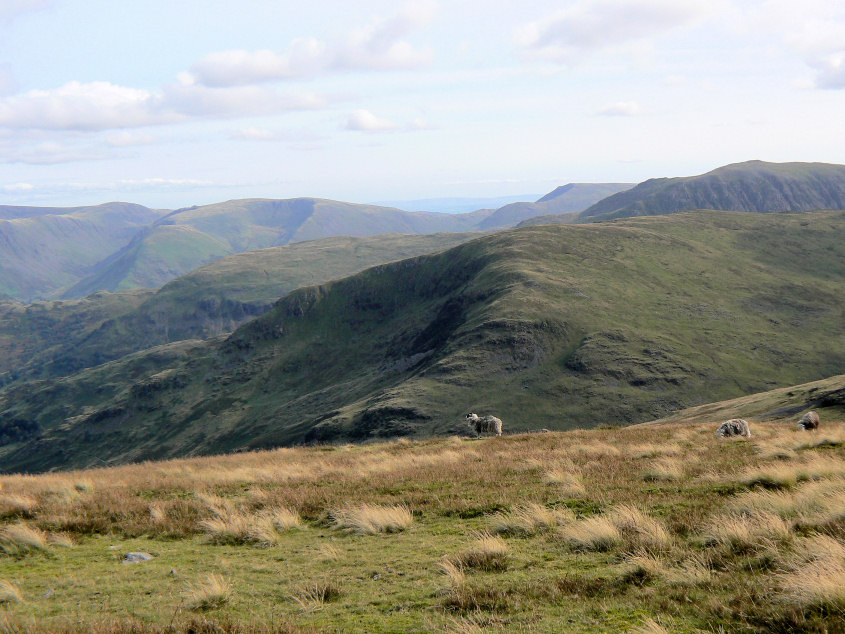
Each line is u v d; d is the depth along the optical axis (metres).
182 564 11.86
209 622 7.55
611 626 6.76
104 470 34.62
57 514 16.97
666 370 146.88
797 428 30.11
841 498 10.33
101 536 14.98
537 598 7.93
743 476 14.18
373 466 22.14
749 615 6.56
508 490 15.73
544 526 11.92
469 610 7.75
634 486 14.78
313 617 8.06
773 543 8.69
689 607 7.05
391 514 13.45
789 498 11.20
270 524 13.91
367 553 11.48
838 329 180.50
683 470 16.22
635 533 10.41
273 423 193.38
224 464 30.58
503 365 155.12
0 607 9.59
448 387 146.25
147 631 7.42
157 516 15.97
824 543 7.82
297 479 20.88
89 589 10.41
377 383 191.50
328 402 193.62
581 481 15.91
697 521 10.75
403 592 8.88
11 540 14.08
